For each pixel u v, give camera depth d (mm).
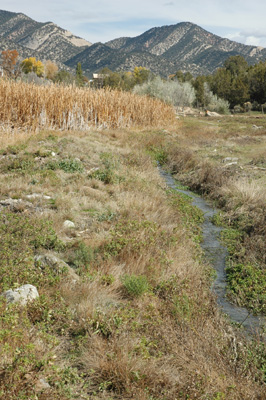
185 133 28984
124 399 3805
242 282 6891
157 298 5695
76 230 8227
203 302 5906
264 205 10438
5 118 18344
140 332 4801
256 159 17078
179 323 5117
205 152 20438
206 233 9758
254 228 9344
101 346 4387
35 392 3398
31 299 4957
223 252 8578
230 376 4242
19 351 3668
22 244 6531
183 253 7680
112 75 79062
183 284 6184
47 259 6176
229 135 27781
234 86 75688
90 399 3748
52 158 13719
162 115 32438
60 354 4289
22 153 13969
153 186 12781
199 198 13086
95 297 5434
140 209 9695
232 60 116125
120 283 5969
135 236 7484
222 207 11820
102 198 10281
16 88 19047
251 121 43531
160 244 7664
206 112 58406
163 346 4559
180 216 10344
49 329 4582
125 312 5094
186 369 4172
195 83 77438
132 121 28562
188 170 16359
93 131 21766
